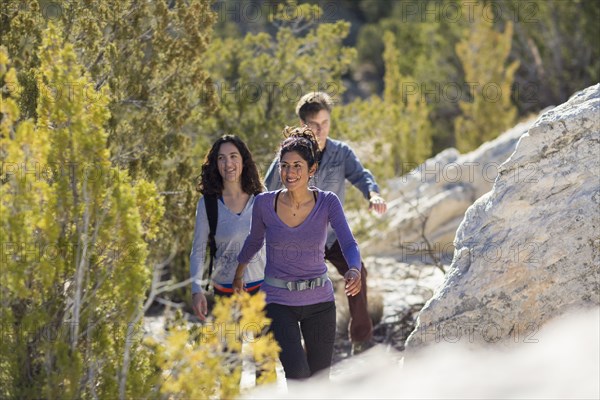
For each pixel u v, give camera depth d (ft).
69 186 29.91
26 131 28.78
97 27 47.78
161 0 51.70
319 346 36.14
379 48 257.75
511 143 87.15
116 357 29.91
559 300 36.40
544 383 32.40
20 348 28.76
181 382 27.66
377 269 75.10
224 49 74.38
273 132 68.80
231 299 28.76
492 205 38.27
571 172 36.94
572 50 172.04
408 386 35.35
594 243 36.14
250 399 29.68
